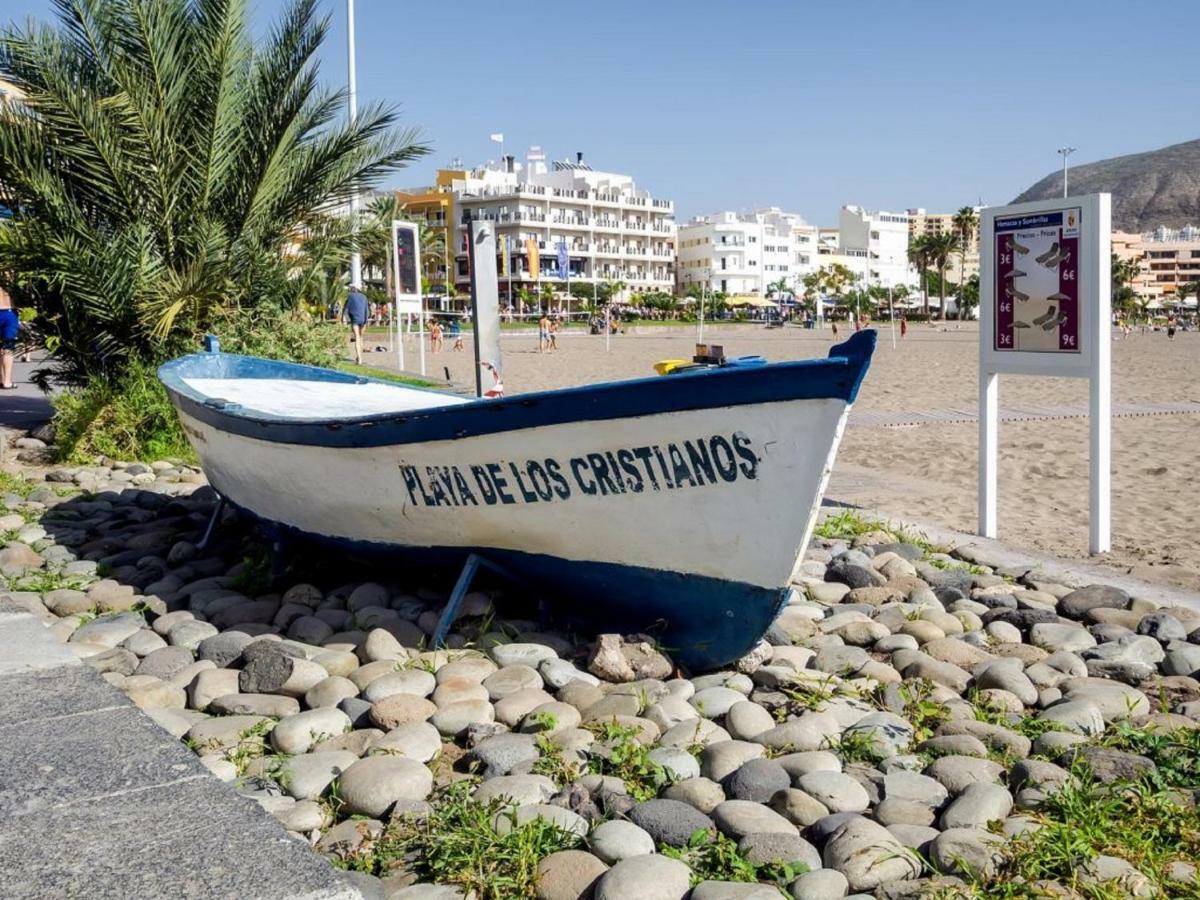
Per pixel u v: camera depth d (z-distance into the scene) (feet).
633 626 17.94
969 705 15.51
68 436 38.06
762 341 195.93
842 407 14.23
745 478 15.29
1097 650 17.60
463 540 18.71
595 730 14.55
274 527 23.20
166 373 27.78
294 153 43.06
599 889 10.44
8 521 27.68
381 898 10.57
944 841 11.22
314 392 29.58
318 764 13.32
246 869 9.71
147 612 20.61
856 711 15.30
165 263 40.93
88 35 40.45
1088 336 23.91
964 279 483.51
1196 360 116.57
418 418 17.44
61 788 11.28
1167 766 13.17
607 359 115.14
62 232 38.88
